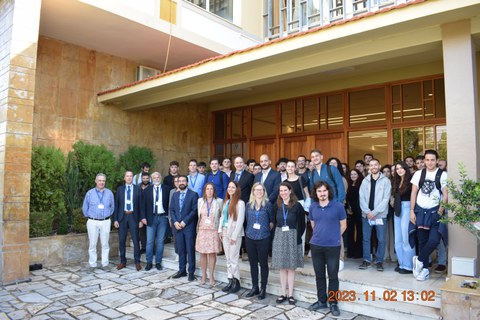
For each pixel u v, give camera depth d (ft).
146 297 17.67
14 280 20.13
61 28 26.35
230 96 33.86
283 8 31.65
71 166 26.63
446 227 15.34
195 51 31.09
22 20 21.47
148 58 32.30
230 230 18.04
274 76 21.45
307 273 18.04
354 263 20.04
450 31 15.61
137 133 32.04
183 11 29.35
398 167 17.87
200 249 19.03
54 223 26.09
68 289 19.02
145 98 28.91
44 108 26.84
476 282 13.42
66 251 24.45
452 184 13.70
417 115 24.57
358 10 25.62
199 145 36.73
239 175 21.49
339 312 15.05
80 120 28.68
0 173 20.68
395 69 25.27
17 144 20.83
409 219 17.47
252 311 15.64
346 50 18.61
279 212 16.52
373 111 26.45
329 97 28.81
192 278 20.44
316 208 15.75
